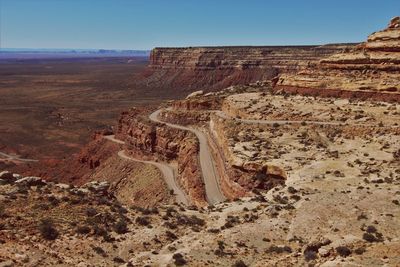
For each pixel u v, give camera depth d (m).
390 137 61.09
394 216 36.44
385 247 29.86
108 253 33.09
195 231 37.72
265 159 57.22
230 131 73.00
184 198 72.50
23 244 32.59
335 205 39.56
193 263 31.34
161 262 31.55
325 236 33.38
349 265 26.77
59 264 30.66
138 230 37.22
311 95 85.31
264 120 76.44
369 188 43.75
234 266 30.45
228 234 36.12
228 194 60.88
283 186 49.28
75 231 35.53
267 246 33.94
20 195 41.66
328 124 68.81
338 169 51.75
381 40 86.00
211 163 75.75
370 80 79.75
